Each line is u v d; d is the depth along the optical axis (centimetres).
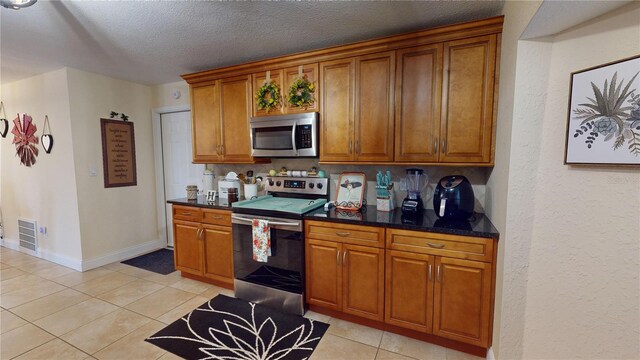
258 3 175
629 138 119
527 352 156
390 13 188
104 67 300
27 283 287
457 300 181
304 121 242
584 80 129
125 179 356
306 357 182
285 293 233
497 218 178
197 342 197
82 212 316
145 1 172
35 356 183
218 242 270
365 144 228
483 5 178
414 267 191
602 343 135
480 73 191
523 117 146
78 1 172
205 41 232
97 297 259
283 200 276
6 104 366
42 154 334
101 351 188
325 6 179
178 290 274
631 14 117
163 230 397
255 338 202
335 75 235
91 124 321
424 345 195
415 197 229
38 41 231
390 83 216
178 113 371
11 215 386
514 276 154
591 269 136
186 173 374
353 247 208
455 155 201
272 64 256
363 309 209
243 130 279
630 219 124
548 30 135
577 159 133
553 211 144
